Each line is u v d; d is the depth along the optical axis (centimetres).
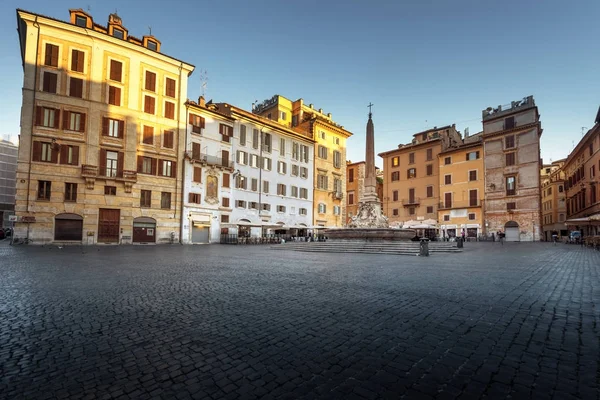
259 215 4444
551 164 7875
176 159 3684
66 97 3061
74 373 338
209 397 292
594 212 4000
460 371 344
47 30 3006
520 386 311
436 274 1068
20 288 791
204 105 4094
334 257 1797
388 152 6359
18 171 2828
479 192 5131
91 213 3122
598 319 533
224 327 494
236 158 4244
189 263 1441
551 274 1064
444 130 5891
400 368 352
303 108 5666
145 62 3538
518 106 4881
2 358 375
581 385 311
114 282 892
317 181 5328
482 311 586
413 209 5966
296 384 317
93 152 3159
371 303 648
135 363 363
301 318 542
